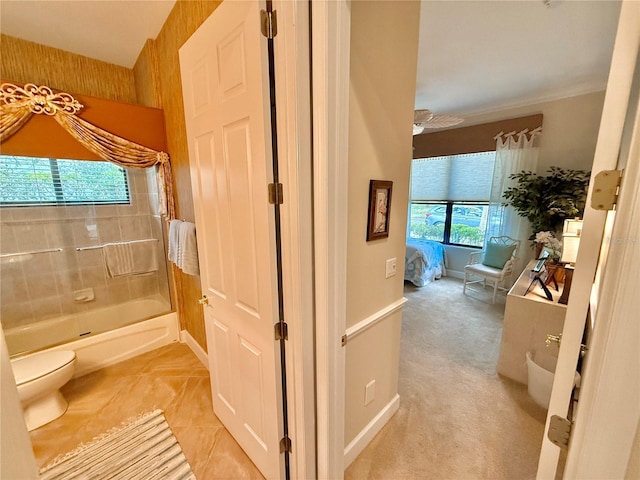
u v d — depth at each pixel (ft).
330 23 3.08
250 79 3.40
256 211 3.70
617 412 1.87
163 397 6.77
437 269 15.97
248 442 5.04
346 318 4.43
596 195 1.97
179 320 9.21
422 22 7.12
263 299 3.91
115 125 7.45
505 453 5.26
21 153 6.44
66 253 8.75
